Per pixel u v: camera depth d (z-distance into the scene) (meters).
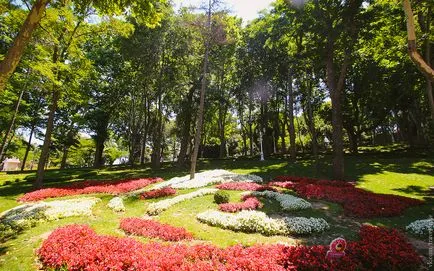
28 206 16.42
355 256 8.27
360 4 23.27
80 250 8.61
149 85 40.91
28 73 24.08
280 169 29.45
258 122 51.50
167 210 14.52
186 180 22.67
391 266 7.97
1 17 20.52
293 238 10.41
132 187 21.94
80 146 56.97
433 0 16.22
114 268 7.45
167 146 76.75
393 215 13.65
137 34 33.12
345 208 14.21
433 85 21.11
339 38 25.55
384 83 35.66
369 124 44.75
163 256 8.02
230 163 37.66
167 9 31.19
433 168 27.33
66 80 25.06
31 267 8.47
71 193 20.69
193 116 40.66
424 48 21.41
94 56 42.28
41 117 45.78
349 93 41.06
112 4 12.63
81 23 23.14
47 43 21.69
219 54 36.47
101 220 13.16
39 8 10.40
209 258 8.23
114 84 44.97
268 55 41.16
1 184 29.09
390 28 22.83
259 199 15.58
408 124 44.03
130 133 50.44
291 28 29.19
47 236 11.05
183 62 36.78
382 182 22.73
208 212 13.13
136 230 11.12
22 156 58.81
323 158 36.53
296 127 67.69
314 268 7.43
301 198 16.19
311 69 35.19
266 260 7.61
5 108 27.34
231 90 50.22
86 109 46.75
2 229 12.19
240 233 10.89
